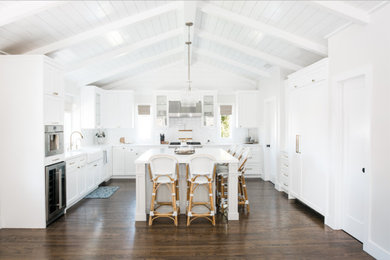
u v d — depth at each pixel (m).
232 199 3.98
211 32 5.21
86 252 2.92
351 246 3.08
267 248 3.03
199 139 7.65
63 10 3.20
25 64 3.58
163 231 3.51
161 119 7.34
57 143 4.01
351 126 3.37
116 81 7.52
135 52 5.64
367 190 2.87
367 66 2.88
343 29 3.33
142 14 3.98
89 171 5.33
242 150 4.68
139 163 3.88
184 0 3.35
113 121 7.17
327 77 3.72
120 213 4.24
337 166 3.54
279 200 5.02
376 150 2.74
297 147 4.75
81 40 3.95
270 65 5.99
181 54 6.93
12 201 3.62
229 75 7.69
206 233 3.45
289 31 4.03
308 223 3.81
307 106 4.36
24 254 2.87
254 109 7.40
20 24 3.17
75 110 6.26
